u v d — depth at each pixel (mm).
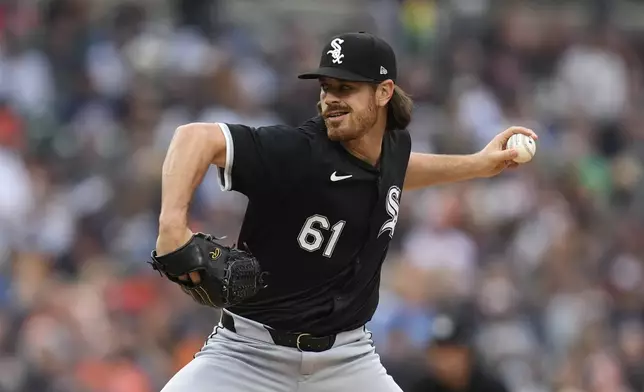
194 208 43219
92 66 51000
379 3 64562
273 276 17406
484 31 62094
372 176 17438
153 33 53719
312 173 16891
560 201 48406
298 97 53375
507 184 47906
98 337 35062
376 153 17562
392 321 38188
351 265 17641
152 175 43844
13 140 45594
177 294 37844
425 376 26172
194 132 16062
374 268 18047
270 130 16812
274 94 53406
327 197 17078
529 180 48969
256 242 17312
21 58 49875
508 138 20156
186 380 17547
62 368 33875
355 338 18141
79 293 36750
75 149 45844
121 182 43531
